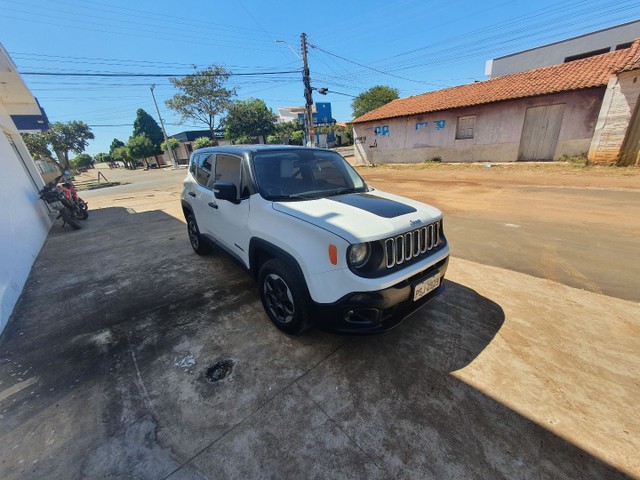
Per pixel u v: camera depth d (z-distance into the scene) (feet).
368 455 5.50
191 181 14.76
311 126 61.52
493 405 6.40
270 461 5.44
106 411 6.59
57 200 22.97
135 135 151.74
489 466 5.24
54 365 8.13
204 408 6.58
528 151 43.42
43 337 9.41
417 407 6.44
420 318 9.51
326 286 7.11
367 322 7.23
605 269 12.14
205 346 8.65
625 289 10.64
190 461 5.47
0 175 16.78
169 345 8.76
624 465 5.16
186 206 15.38
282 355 8.16
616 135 33.88
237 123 112.06
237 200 9.97
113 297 11.84
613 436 5.65
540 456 5.36
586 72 39.47
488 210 21.61
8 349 8.89
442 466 5.26
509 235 16.42
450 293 10.91
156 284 12.81
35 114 37.01
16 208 17.29
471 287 11.27
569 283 11.24
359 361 7.83
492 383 6.95
